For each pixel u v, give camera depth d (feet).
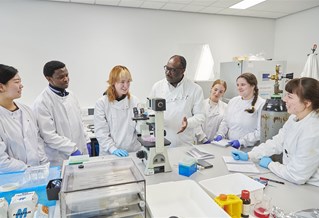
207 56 12.18
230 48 13.60
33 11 10.13
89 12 10.93
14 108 5.04
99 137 5.77
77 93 11.25
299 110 4.04
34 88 10.52
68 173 3.11
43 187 3.38
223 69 11.54
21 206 2.77
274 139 4.96
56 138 5.82
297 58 13.11
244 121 6.71
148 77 12.26
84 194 2.59
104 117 5.82
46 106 5.89
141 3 10.91
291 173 3.94
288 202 3.33
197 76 12.01
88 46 11.11
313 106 3.92
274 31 14.43
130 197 2.74
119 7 11.34
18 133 4.91
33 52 10.34
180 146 6.30
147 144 4.24
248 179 3.71
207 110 8.25
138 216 2.73
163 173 4.29
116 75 5.50
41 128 5.72
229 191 3.46
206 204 2.97
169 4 11.12
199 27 12.82
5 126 4.77
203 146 6.19
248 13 12.96
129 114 5.84
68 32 10.73
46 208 3.05
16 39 10.05
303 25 12.62
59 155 6.06
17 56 10.15
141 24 11.78
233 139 6.95
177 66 5.85
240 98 7.09
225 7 11.74
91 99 11.50
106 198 2.66
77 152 5.98
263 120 5.56
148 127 4.59
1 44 9.89
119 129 5.84
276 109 5.29
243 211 2.97
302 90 3.87
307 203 3.30
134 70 11.99
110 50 11.47
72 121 6.52
